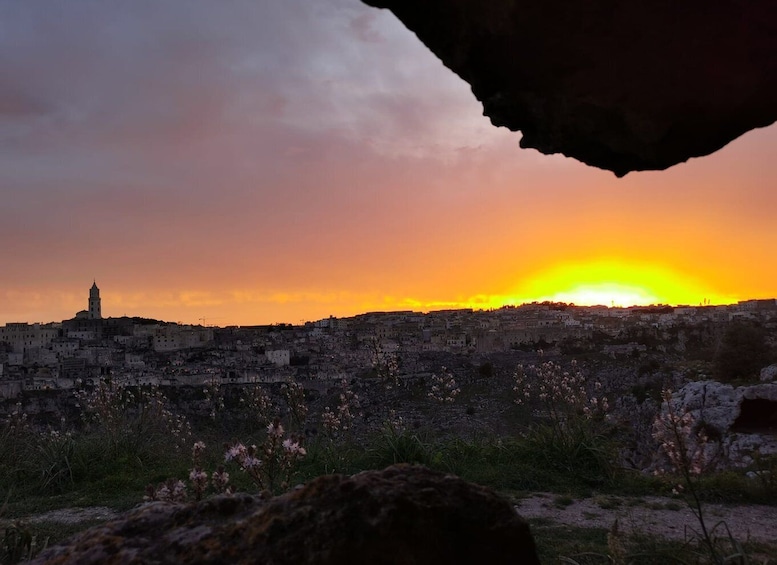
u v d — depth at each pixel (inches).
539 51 111.2
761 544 273.4
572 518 336.5
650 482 410.6
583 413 501.4
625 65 110.0
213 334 6053.2
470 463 452.1
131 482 446.6
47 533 319.3
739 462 988.6
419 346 5467.5
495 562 118.5
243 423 570.3
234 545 104.7
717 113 116.3
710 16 104.3
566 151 131.1
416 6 116.9
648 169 129.1
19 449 488.4
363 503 109.9
